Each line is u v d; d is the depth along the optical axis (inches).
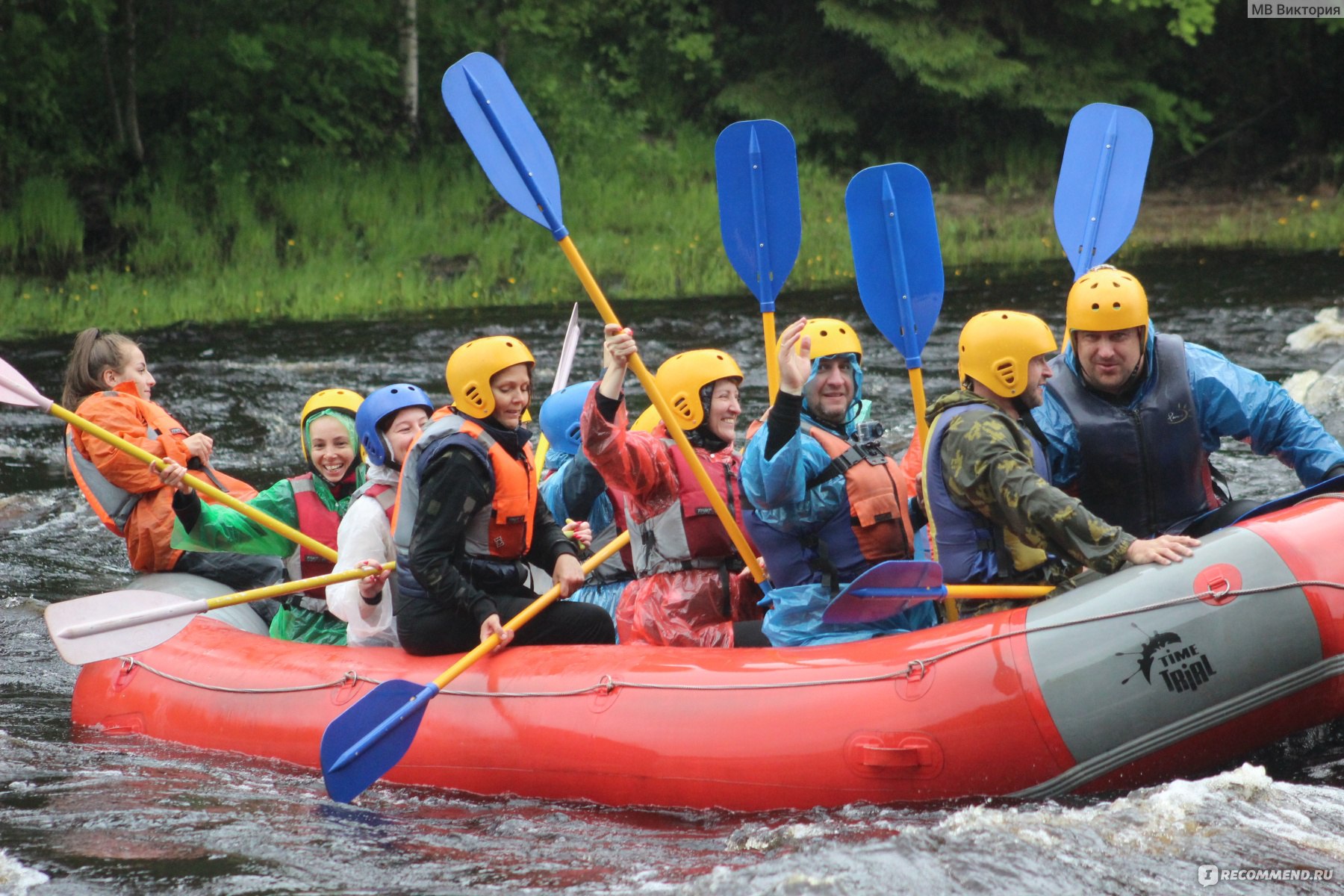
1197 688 384.8
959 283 1847.9
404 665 476.4
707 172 2476.6
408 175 2228.1
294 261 1973.4
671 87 2728.8
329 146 2277.3
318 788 454.9
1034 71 2650.1
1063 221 599.2
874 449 448.5
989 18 2691.9
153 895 358.9
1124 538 394.0
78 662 481.1
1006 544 418.0
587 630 480.4
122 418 584.7
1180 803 375.2
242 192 2086.6
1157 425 460.1
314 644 513.0
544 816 422.3
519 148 503.2
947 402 419.2
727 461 491.5
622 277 1974.7
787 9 2760.8
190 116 2187.5
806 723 405.4
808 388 444.1
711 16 2812.5
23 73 2090.3
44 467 970.7
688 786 415.5
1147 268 1859.0
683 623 485.1
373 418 502.9
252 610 601.9
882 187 478.3
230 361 1352.1
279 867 378.6
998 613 407.2
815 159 2655.0
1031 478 395.5
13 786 454.0
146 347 1451.8
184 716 506.6
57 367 1336.1
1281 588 387.2
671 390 489.4
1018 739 388.2
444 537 450.6
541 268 1977.1
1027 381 410.9
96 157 2101.4
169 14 2305.6
